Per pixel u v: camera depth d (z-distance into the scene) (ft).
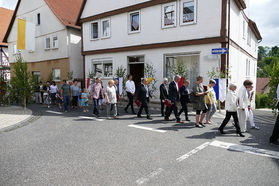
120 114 31.91
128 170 12.26
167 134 20.03
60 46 63.87
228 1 35.68
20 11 76.54
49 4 64.64
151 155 14.62
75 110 37.76
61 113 34.17
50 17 65.92
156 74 43.86
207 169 12.33
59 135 20.31
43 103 50.34
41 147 16.72
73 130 22.25
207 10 36.37
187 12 38.91
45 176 11.61
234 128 22.21
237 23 43.11
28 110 38.06
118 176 11.51
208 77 36.99
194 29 38.04
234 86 19.43
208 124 24.17
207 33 36.60
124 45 48.85
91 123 25.68
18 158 14.42
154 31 43.39
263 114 32.94
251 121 22.13
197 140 18.03
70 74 57.98
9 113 34.32
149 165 12.94
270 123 24.91
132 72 49.62
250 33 60.13
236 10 41.73
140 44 45.75
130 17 47.91
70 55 62.49
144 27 44.98
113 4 49.96
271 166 12.74
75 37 63.93
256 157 14.17
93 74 52.44
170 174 11.72
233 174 11.69
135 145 16.85
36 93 51.39
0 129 23.00
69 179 11.23
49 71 68.74
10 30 82.89
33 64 74.54
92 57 56.39
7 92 44.34
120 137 19.22
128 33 47.83
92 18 54.65
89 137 19.39
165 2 41.01
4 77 47.01
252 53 65.10
